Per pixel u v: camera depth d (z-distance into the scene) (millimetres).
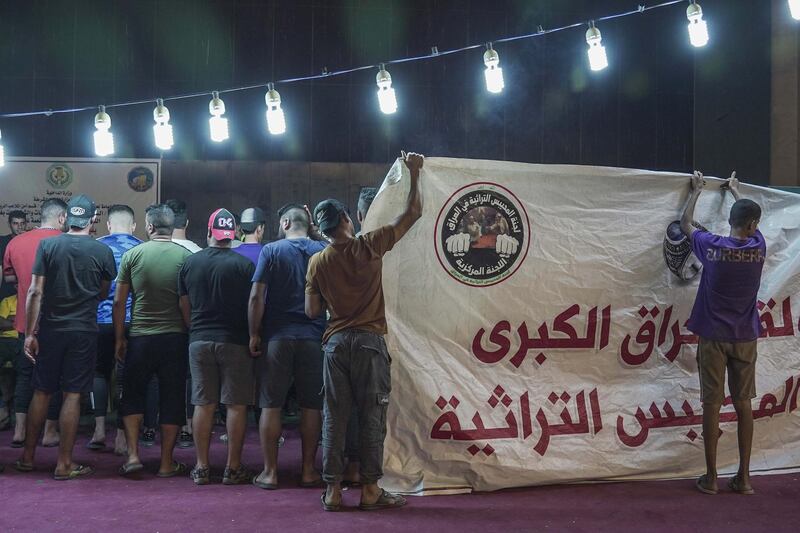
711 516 4254
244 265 5117
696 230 5016
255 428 7055
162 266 5309
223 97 10055
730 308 4797
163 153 9992
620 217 5141
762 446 5324
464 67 10211
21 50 9898
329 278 4398
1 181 9695
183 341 5316
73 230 5398
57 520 4156
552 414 4922
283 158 10109
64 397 5168
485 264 4914
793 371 5414
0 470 5281
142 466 5312
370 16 10156
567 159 10234
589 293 5062
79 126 9906
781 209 5500
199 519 4168
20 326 6133
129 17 9984
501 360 4902
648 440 5051
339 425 4375
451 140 10180
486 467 4742
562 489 4816
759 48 9094
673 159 10336
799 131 8711
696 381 5172
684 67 10359
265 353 4922
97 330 5402
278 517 4207
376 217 4738
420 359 4770
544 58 10234
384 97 6941
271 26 10102
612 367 5074
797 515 4281
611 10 10266
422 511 4324
